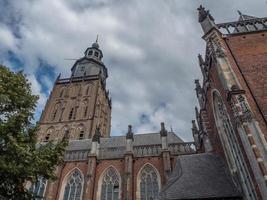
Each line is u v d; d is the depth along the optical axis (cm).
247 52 2212
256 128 1619
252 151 1557
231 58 2194
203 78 2934
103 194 3788
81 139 5684
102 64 8444
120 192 3678
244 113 1725
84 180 3934
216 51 2261
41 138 5888
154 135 5078
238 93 1841
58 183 3950
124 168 3928
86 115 6322
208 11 2702
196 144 3981
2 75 1658
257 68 2047
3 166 1262
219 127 2461
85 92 7062
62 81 7550
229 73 2048
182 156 2806
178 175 2425
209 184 2106
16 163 1343
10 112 1556
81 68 8112
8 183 1334
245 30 2506
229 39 2394
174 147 4331
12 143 1358
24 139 1507
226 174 2225
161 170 3888
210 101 2733
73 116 6378
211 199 1927
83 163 4159
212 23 2533
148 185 3791
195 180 2214
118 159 4131
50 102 6844
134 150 4319
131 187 3662
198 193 1994
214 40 2386
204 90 2958
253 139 1595
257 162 1500
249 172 1647
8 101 1503
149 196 3647
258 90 1884
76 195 3819
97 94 6956
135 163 4062
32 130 1628
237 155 2003
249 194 1786
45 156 1531
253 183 1577
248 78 1991
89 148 4794
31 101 1675
